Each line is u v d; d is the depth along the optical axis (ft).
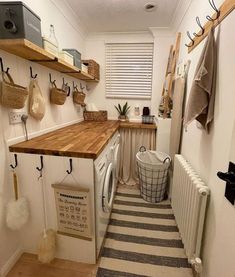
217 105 3.78
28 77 5.08
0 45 3.70
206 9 4.74
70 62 6.25
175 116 7.21
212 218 3.86
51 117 6.51
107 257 5.09
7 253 4.65
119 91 10.21
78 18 8.10
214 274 3.66
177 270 4.76
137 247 5.45
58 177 4.41
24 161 4.47
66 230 4.68
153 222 6.57
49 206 4.67
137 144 9.45
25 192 4.68
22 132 4.99
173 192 6.62
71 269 4.73
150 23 8.58
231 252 3.02
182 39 7.28
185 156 6.20
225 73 3.47
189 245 4.39
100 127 7.61
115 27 9.05
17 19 3.59
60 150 4.25
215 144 3.83
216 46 3.88
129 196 8.33
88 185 4.31
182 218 5.18
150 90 10.01
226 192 3.11
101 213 4.98
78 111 9.22
